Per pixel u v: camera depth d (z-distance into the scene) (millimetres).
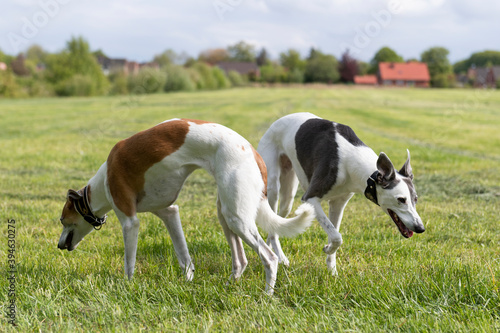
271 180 4445
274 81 74062
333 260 3891
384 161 3410
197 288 3400
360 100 36750
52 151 10938
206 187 7523
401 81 77562
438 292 3172
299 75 71875
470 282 3203
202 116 20812
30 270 3805
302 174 4152
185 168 3406
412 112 25594
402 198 3422
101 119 20094
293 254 4418
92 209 3736
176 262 4070
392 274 3525
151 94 46969
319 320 2879
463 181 7738
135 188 3449
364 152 3762
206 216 5652
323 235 4898
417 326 2730
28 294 3295
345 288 3354
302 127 4219
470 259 3986
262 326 2816
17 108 28109
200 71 57312
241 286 3412
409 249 4379
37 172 8602
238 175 3230
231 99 36625
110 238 4812
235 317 2953
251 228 3271
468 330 2646
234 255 3627
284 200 4645
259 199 3330
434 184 7598
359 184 3713
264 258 3291
